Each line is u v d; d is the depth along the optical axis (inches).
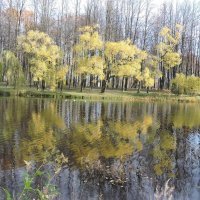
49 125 943.0
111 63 2005.4
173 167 586.9
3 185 474.9
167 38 2228.1
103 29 2445.9
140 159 631.8
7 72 1839.3
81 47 1967.3
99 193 459.8
